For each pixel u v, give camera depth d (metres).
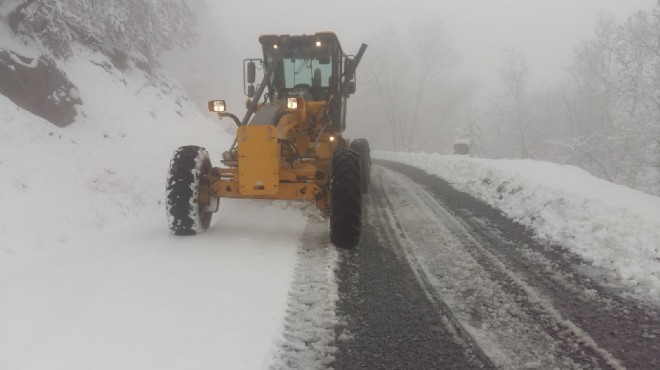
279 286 3.36
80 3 10.25
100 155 7.17
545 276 3.80
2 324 2.60
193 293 3.12
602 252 4.26
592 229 4.84
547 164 10.58
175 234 4.58
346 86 6.46
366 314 3.04
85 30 11.31
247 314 2.88
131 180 6.59
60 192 5.20
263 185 4.36
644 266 3.83
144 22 13.82
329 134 5.87
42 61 7.94
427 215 6.16
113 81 11.34
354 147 8.02
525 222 5.71
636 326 2.92
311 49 6.57
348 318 2.97
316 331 2.79
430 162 14.25
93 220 4.86
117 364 2.27
